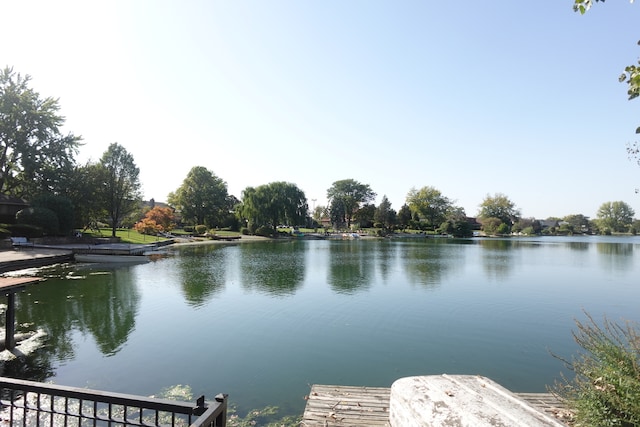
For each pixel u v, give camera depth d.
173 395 6.68
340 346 9.56
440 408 2.67
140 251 30.03
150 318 11.97
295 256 33.44
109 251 27.02
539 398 5.97
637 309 14.39
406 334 10.69
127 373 7.62
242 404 6.38
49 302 13.89
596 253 43.00
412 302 14.85
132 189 42.22
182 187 66.38
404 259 32.12
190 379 7.39
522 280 21.25
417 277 21.61
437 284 19.33
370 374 7.86
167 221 54.72
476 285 19.23
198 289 17.05
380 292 16.86
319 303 14.43
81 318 11.80
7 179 35.47
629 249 50.78
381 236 79.00
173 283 18.45
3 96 33.81
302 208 66.62
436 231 90.44
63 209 33.31
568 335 10.83
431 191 100.81
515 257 36.12
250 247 43.50
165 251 36.38
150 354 8.73
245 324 11.42
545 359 8.90
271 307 13.70
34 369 7.71
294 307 13.73
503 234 95.50
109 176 40.22
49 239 31.00
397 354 9.09
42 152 35.84
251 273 22.25
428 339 10.27
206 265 25.78
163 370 7.81
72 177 36.94
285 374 7.74
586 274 24.25
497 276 22.64
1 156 34.56
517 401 2.72
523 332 11.06
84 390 2.81
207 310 13.12
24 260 21.72
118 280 18.95
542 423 2.34
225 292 16.42
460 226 87.12
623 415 3.81
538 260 33.31
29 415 5.40
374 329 11.12
